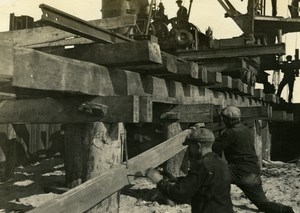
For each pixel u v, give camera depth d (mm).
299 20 14750
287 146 18000
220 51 10750
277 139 18156
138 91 5109
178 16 13844
